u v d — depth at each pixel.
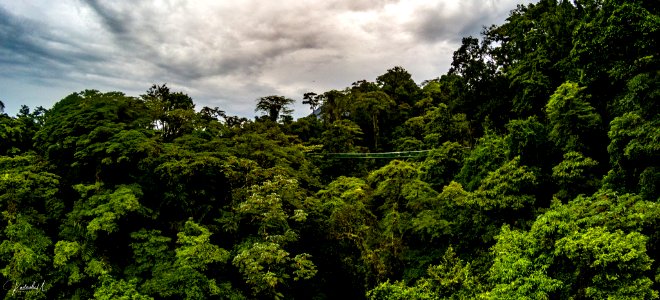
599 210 13.21
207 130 27.91
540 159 19.42
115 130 20.20
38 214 18.97
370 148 51.19
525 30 29.33
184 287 17.42
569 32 24.69
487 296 13.05
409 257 20.52
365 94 50.91
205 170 22.02
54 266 16.88
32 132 23.30
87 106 20.86
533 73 25.11
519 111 27.03
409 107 54.12
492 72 32.09
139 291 17.50
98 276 17.72
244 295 20.05
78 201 19.34
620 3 15.48
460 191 20.00
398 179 22.55
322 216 24.75
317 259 24.81
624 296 10.46
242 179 22.94
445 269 16.28
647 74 14.75
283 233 22.09
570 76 22.25
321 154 41.53
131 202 17.91
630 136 14.83
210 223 22.33
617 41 15.59
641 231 12.11
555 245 12.24
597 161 17.16
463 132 38.50
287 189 22.33
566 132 18.59
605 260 10.69
